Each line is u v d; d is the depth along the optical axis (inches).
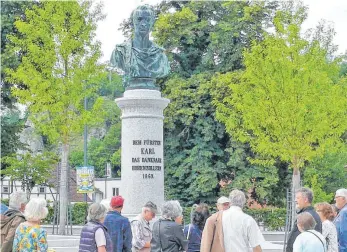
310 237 341.7
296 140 1103.0
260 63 1102.4
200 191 1425.9
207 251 354.3
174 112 1448.1
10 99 1400.1
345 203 454.9
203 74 1475.1
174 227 385.4
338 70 1198.3
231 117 1192.8
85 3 1110.4
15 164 1376.7
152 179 668.1
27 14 1106.1
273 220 1419.8
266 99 1099.9
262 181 1424.7
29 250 335.6
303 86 1084.5
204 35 1541.6
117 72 1520.7
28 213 340.8
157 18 1541.6
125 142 676.7
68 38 1099.3
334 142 1162.0
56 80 1110.4
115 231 407.5
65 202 1088.8
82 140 2876.5
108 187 2210.9
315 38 1201.4
